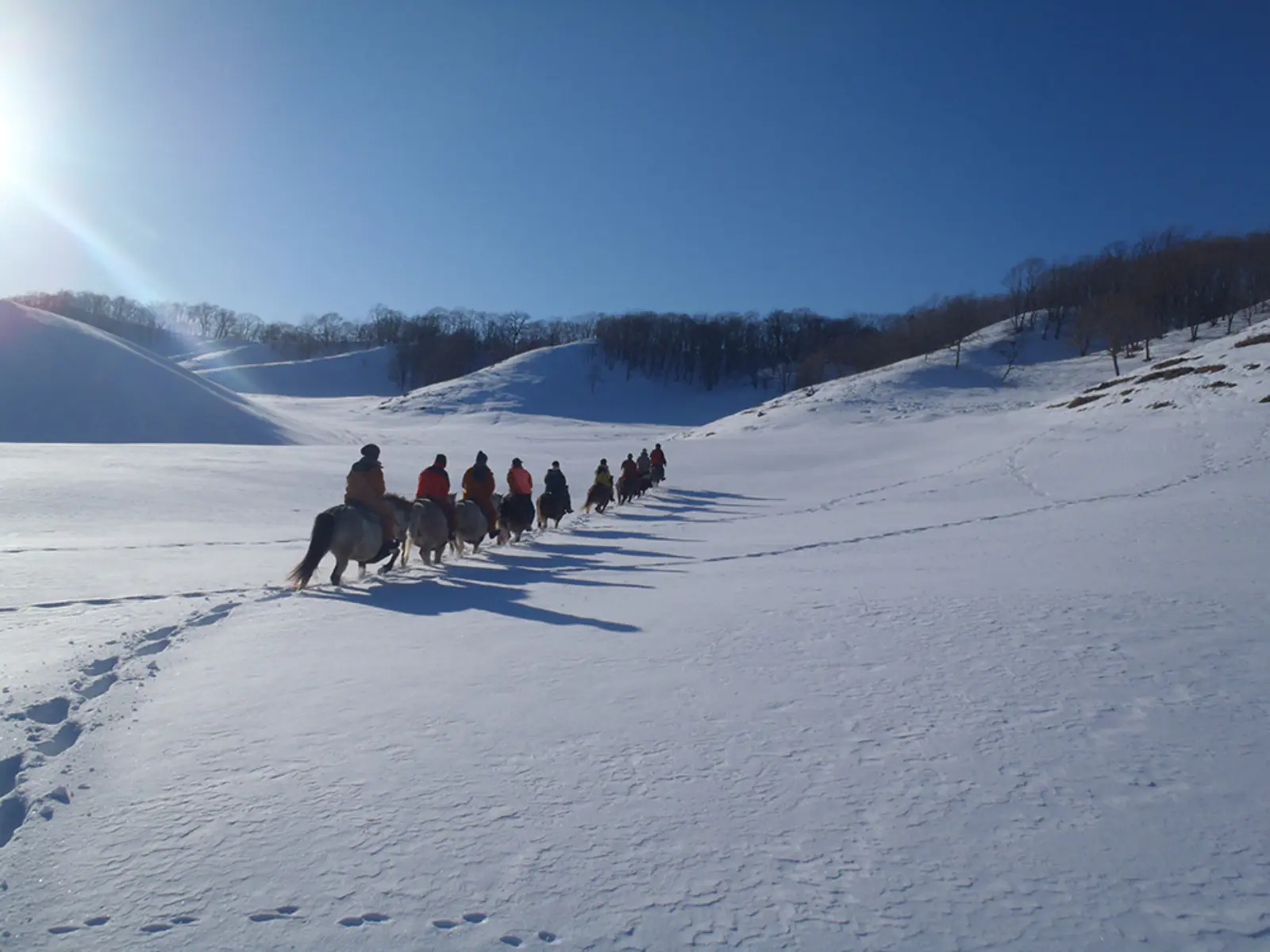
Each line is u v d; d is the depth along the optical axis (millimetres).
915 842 4254
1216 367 45500
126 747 5605
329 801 4781
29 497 24375
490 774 5137
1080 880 3885
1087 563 12461
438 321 199250
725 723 6004
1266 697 6172
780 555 15625
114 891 3912
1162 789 4762
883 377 88375
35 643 8445
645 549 17203
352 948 3459
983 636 8164
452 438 81312
